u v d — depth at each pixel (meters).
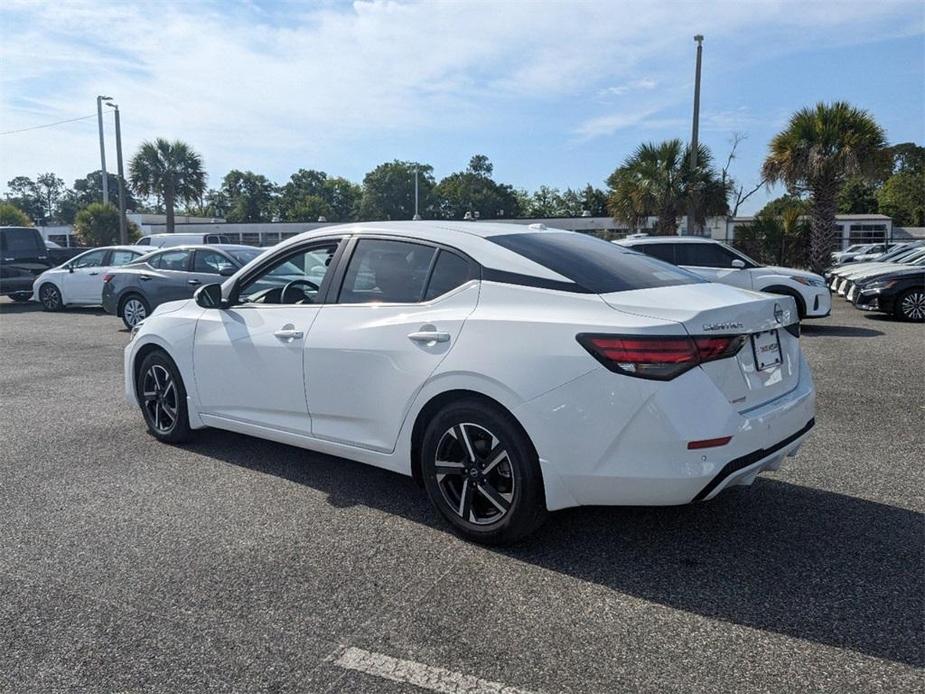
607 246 4.21
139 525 3.84
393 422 3.77
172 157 37.81
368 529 3.77
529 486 3.29
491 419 3.35
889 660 2.58
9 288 17.17
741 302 3.33
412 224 4.09
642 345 2.98
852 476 4.50
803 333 11.30
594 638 2.74
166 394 5.23
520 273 3.49
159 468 4.77
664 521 3.83
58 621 2.89
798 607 2.95
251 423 4.59
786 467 4.68
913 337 10.73
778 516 3.89
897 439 5.31
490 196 76.44
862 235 42.19
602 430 3.05
